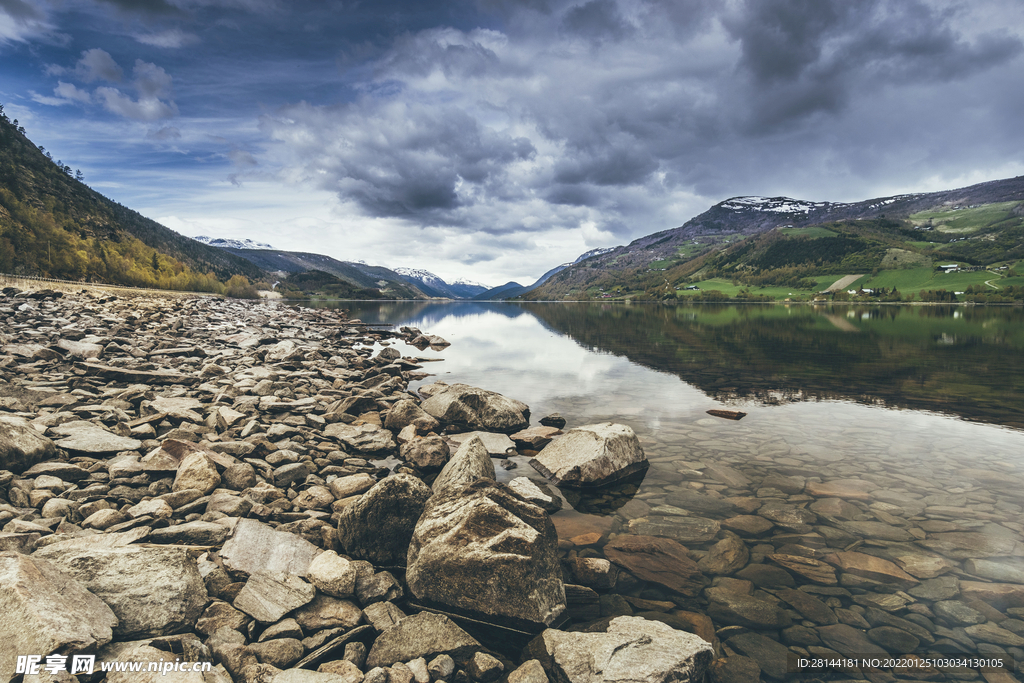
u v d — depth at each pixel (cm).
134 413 1067
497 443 1066
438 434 1141
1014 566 555
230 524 571
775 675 400
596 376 1959
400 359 2308
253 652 399
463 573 498
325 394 1436
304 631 439
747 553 593
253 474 736
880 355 2652
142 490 665
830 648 431
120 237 15388
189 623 427
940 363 2331
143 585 431
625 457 873
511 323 5772
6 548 471
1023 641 435
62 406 1029
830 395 1580
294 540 557
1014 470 878
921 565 559
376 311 9556
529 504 543
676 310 11012
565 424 1239
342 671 395
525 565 483
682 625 466
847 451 1000
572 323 5831
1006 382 1805
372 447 998
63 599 385
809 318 7094
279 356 1950
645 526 669
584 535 645
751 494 778
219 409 1055
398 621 458
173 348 1955
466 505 537
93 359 1449
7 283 4956
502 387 1727
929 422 1237
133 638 401
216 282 14675
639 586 532
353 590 496
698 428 1188
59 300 3778
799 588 521
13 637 346
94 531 552
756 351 2870
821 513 702
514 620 475
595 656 401
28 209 10156
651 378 1912
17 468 679
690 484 826
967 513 698
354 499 586
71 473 690
